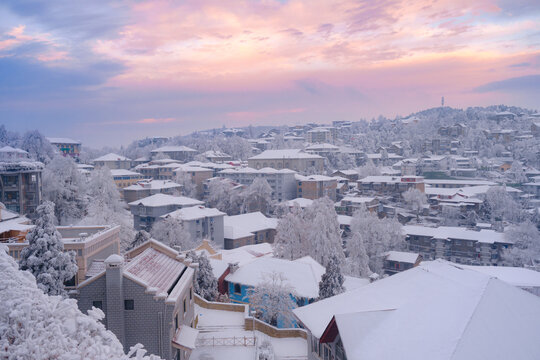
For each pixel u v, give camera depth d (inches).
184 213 3959.2
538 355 637.3
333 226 2979.8
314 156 7721.5
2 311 418.0
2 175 3339.1
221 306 1627.7
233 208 5693.9
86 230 1577.3
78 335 446.0
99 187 4227.4
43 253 1040.8
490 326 685.9
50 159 5689.0
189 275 1249.4
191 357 1143.0
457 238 4207.7
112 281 967.0
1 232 1635.1
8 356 392.8
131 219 4830.2
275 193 6269.7
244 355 1158.3
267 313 1676.9
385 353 694.5
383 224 3823.8
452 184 7116.1
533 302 758.5
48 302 456.4
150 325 985.5
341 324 768.3
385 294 911.7
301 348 1326.3
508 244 3991.1
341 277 1706.4
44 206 1074.7
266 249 3336.6
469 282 826.2
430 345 677.9
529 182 7234.3
